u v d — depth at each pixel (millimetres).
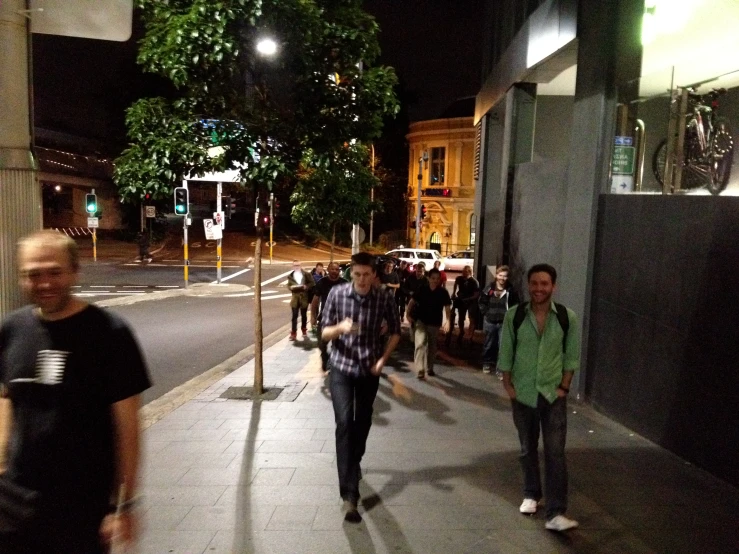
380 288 4762
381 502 4648
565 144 14977
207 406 7406
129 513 2383
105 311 2398
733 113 5668
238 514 4438
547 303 4301
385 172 49625
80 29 3395
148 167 7160
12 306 3311
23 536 2213
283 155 7680
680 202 5887
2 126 3295
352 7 7883
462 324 12102
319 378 9000
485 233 17266
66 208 57312
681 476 5234
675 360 5840
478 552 3906
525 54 11828
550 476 4215
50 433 2207
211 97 7477
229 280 27938
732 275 5105
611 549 3965
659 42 8570
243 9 6781
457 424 6754
